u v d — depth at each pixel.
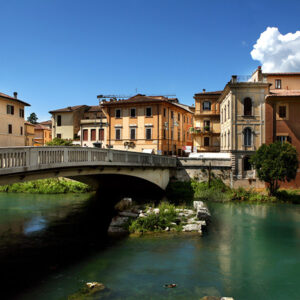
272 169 33.25
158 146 50.66
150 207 25.31
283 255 16.27
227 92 41.78
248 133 38.97
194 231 20.38
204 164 39.62
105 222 23.16
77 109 64.25
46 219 23.95
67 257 15.30
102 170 21.89
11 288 11.77
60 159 16.05
